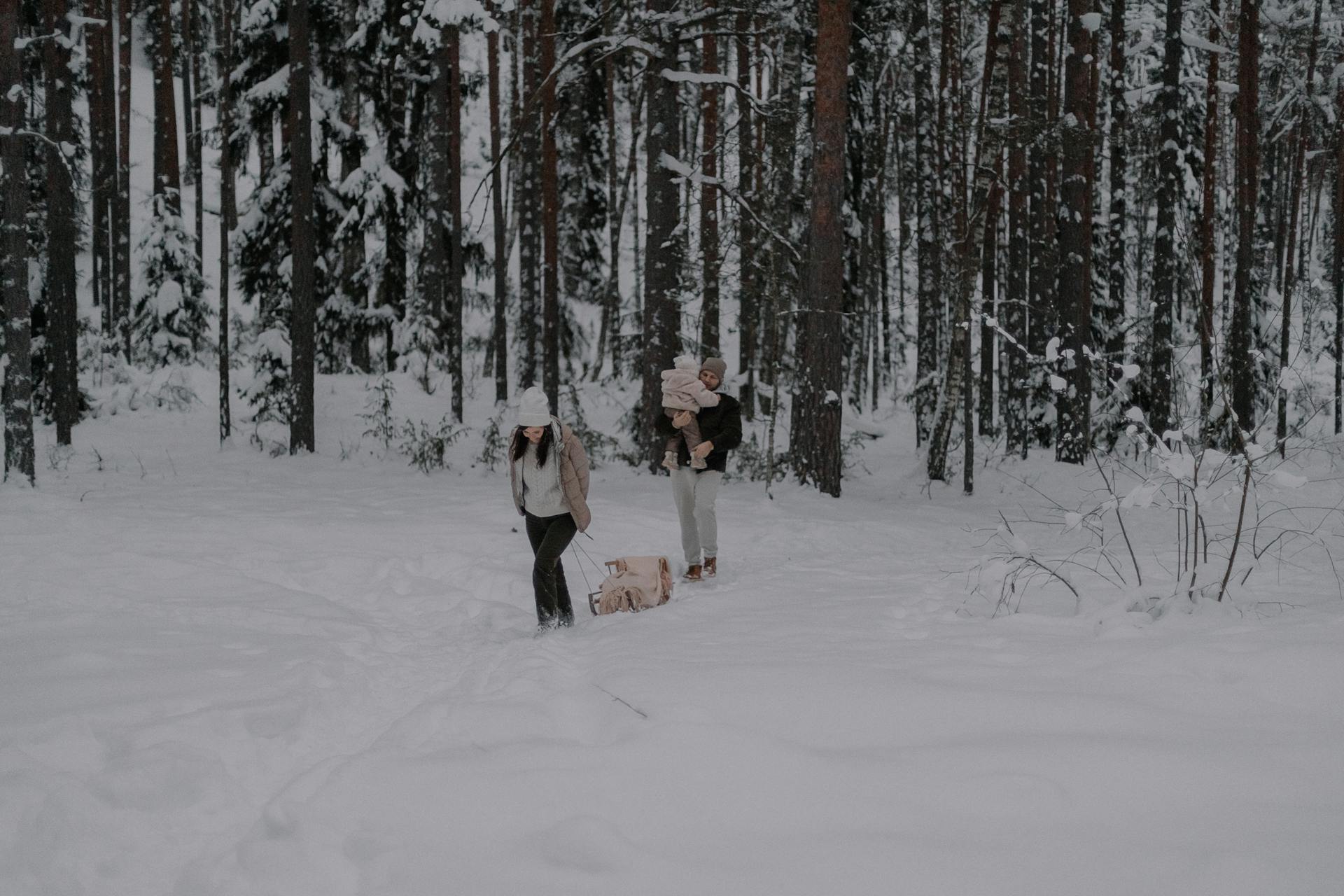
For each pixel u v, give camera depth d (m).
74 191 19.03
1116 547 9.09
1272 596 5.75
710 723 3.52
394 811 2.99
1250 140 17.39
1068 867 2.38
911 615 5.64
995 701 3.57
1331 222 34.03
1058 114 20.66
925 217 22.33
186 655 4.99
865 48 19.73
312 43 21.33
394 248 22.16
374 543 8.95
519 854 2.66
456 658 5.43
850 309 21.39
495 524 10.00
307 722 4.09
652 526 10.12
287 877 2.67
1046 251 18.61
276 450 16.45
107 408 19.03
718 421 7.76
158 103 22.16
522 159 20.58
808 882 2.40
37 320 18.34
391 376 21.55
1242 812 2.61
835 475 13.88
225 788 3.38
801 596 6.55
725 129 18.27
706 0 15.27
